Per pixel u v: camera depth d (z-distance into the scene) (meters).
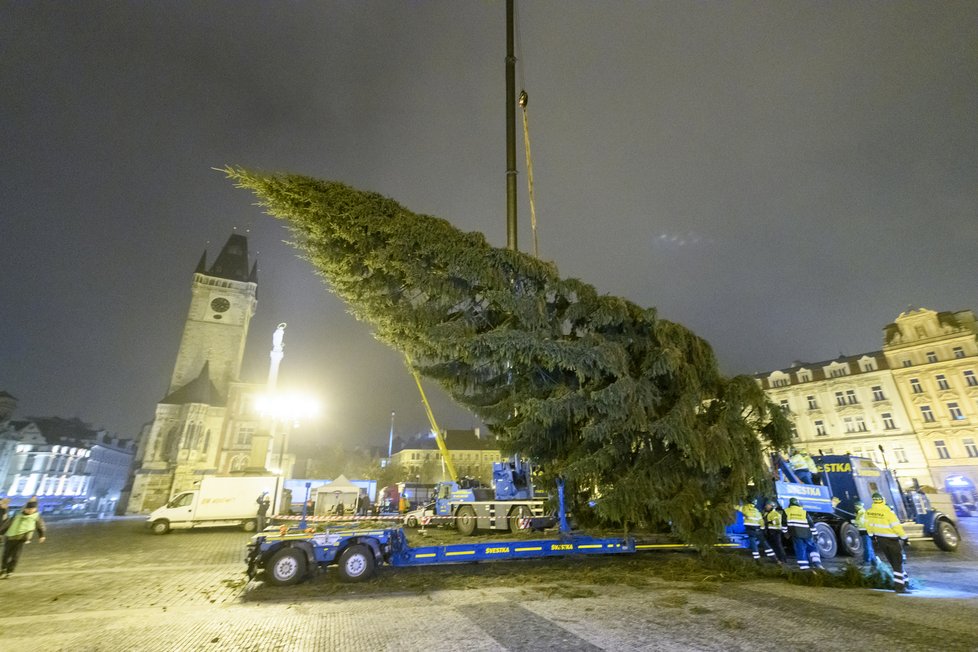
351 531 10.40
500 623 6.80
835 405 49.97
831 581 9.35
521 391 12.23
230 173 10.16
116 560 14.56
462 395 13.41
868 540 12.41
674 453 11.22
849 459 14.83
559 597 8.40
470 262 10.85
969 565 12.25
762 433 12.64
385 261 10.62
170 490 57.25
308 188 10.34
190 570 12.58
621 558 12.28
